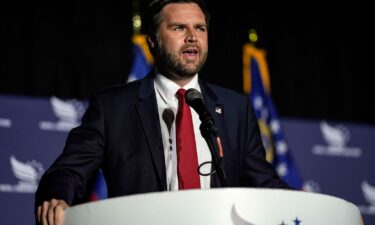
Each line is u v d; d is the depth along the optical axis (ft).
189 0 19.84
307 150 38.27
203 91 19.69
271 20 42.65
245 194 13.00
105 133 18.53
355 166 38.58
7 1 37.70
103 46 38.81
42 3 38.29
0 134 32.96
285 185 18.97
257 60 40.55
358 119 43.01
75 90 37.91
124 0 39.73
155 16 19.74
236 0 42.14
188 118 18.51
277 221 13.10
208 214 12.85
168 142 18.31
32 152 33.19
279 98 41.75
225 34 41.27
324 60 43.16
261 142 19.86
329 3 43.88
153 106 18.94
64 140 33.81
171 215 12.95
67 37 38.40
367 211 38.17
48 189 15.99
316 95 42.52
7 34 37.35
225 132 18.90
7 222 32.17
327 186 37.88
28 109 33.60
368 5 44.29
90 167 17.89
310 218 13.41
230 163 18.37
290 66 42.34
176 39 19.20
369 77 43.62
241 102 20.01
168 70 19.38
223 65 40.73
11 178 32.68
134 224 13.10
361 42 43.91
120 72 38.75
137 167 17.85
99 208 13.46
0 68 36.91
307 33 43.14
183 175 17.58
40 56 37.68
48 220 14.37
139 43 38.19
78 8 38.81
